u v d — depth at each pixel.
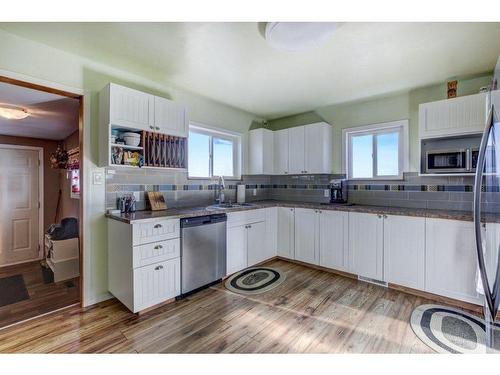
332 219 3.14
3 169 4.18
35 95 2.65
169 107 2.72
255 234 3.37
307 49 2.12
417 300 2.43
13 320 2.12
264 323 2.06
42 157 4.61
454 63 2.37
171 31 1.88
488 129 1.44
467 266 2.24
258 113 4.13
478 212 1.46
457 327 1.98
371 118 3.43
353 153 3.66
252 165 4.15
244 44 2.05
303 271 3.23
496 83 1.38
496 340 1.31
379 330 1.95
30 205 4.43
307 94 3.22
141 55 2.25
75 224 3.55
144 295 2.20
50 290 2.82
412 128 3.11
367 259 2.86
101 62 2.39
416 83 2.86
